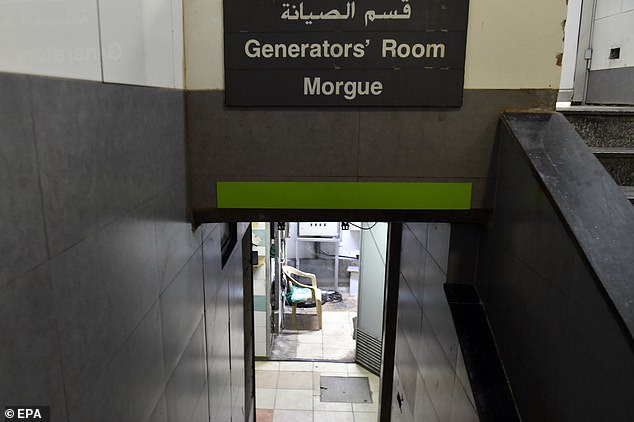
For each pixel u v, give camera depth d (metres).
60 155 0.75
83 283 0.83
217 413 2.17
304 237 6.88
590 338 0.92
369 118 1.53
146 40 1.14
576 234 0.99
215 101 1.52
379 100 1.51
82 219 0.83
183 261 1.51
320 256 7.27
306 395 4.59
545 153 1.27
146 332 1.17
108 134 0.93
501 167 1.50
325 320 6.21
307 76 1.50
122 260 1.01
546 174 1.18
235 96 1.51
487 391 1.38
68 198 0.78
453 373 1.67
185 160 1.51
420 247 2.30
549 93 1.51
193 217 1.60
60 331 0.76
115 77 0.97
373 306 4.89
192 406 1.65
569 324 1.02
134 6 1.06
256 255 4.84
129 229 1.05
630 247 0.96
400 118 1.52
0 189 0.61
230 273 2.54
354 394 4.61
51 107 0.73
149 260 1.18
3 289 0.62
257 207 1.59
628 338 0.79
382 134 1.54
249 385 3.65
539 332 1.18
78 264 0.82
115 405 0.98
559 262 1.07
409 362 2.57
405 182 1.57
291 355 5.32
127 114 1.03
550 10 1.46
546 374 1.13
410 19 1.46
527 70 1.50
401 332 2.86
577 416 0.97
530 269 1.24
